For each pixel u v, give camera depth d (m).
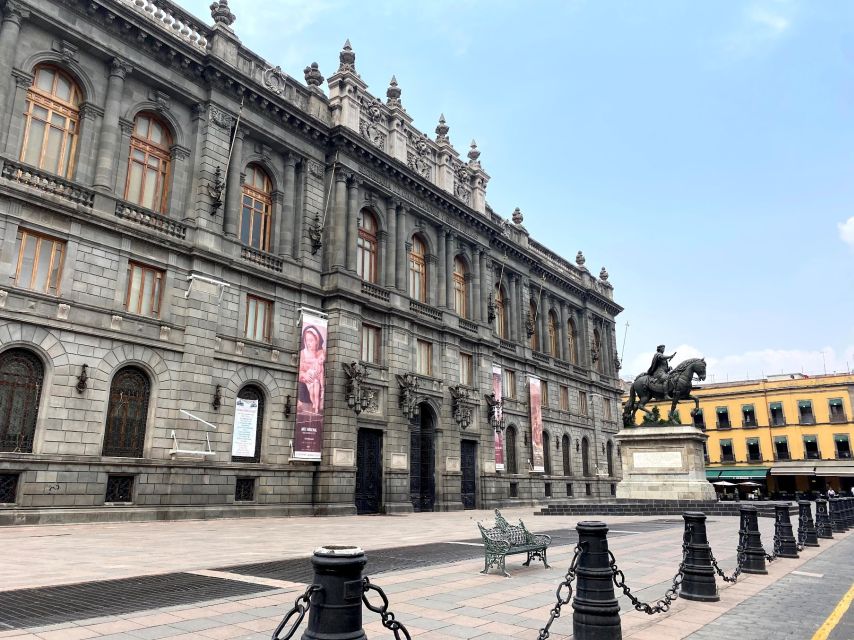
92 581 11.43
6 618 8.59
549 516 34.91
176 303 28.61
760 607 10.62
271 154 35.19
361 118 40.03
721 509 33.94
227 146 32.06
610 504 36.53
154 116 30.09
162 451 27.05
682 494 35.31
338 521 29.06
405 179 41.94
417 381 40.50
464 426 43.56
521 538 14.51
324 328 34.97
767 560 16.31
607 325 72.00
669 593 10.41
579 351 66.25
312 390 33.34
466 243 48.88
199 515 27.77
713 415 89.50
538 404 54.12
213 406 29.28
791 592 12.05
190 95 30.83
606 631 7.91
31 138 25.53
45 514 22.97
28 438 23.31
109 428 25.80
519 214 59.12
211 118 31.28
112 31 28.00
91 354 25.27
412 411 39.06
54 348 24.17
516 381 53.19
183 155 30.55
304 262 35.34
